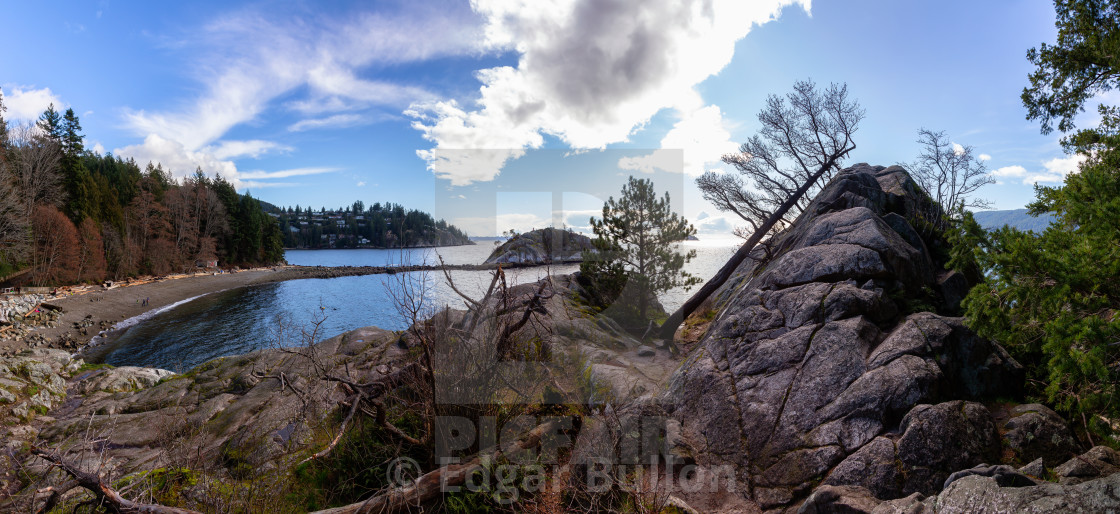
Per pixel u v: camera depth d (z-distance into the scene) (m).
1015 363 5.05
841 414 4.67
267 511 3.94
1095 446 4.12
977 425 4.21
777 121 16.69
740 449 4.79
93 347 24.12
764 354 5.59
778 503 4.26
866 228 7.17
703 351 5.96
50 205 42.06
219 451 5.70
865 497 3.72
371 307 34.72
